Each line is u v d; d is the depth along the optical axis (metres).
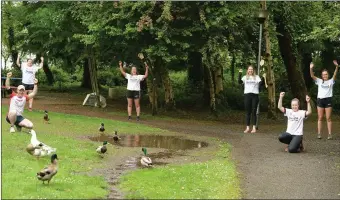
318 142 14.34
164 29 19.27
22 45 30.48
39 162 10.38
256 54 22.70
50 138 13.34
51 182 8.66
